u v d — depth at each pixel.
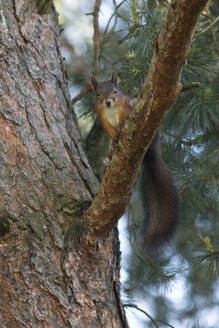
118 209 5.86
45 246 6.02
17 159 6.36
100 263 6.16
